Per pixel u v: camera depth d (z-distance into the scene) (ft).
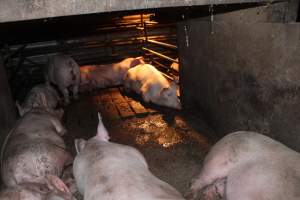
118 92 24.62
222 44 12.75
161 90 18.76
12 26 18.72
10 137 11.23
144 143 14.64
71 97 24.44
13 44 27.22
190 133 15.11
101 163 7.75
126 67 26.08
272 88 9.89
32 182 8.78
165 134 15.33
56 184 8.62
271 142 7.86
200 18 14.42
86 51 30.01
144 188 6.61
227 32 12.17
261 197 6.75
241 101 11.95
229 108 13.02
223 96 13.37
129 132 16.10
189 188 9.13
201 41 14.79
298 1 9.39
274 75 9.67
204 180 8.57
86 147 8.93
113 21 28.63
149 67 21.56
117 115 18.89
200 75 15.57
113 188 6.66
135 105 20.57
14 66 27.68
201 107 16.15
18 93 24.73
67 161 11.05
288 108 9.28
